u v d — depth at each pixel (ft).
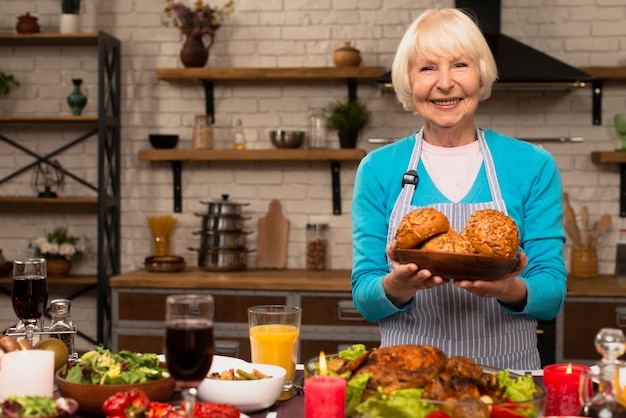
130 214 15.84
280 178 15.65
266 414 5.34
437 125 7.02
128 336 13.88
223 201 14.90
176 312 4.46
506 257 5.58
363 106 14.99
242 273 14.69
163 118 15.78
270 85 15.58
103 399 5.10
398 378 4.71
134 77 15.78
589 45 14.98
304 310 13.56
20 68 15.90
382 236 7.28
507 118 15.12
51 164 15.78
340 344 13.50
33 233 15.97
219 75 14.80
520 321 6.96
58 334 6.47
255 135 15.65
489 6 14.37
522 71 13.21
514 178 7.07
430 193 7.14
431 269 5.74
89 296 15.89
